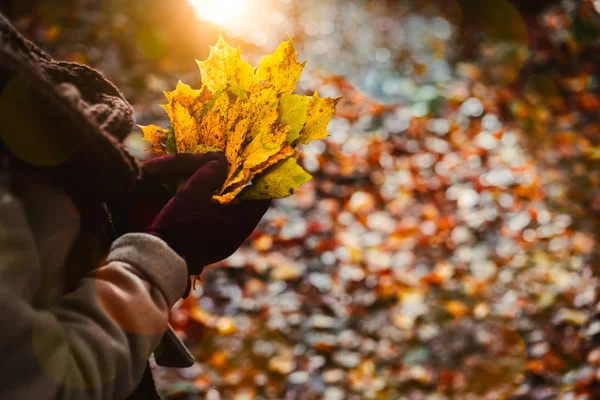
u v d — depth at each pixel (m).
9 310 0.61
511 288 3.56
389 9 7.14
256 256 3.71
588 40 6.00
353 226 4.05
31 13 5.29
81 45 5.12
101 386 0.69
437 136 5.05
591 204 4.27
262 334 3.19
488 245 3.97
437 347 3.20
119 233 0.94
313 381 2.98
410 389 2.98
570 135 4.95
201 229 0.84
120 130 0.77
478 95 5.52
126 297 0.74
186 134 0.96
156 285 0.77
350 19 6.92
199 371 2.91
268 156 0.89
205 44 5.61
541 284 3.56
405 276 3.66
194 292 3.42
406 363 3.11
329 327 3.28
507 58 6.02
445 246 3.95
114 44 5.19
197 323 3.15
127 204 0.93
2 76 0.66
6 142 0.67
